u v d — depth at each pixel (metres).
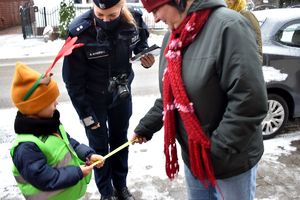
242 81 1.55
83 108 2.64
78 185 2.01
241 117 1.58
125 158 3.05
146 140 2.29
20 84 1.82
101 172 2.91
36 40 13.41
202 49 1.65
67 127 4.90
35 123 1.84
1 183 3.45
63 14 13.02
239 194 1.88
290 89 4.42
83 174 1.94
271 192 3.19
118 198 3.12
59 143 1.94
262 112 1.61
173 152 1.98
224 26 1.58
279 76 4.34
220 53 1.59
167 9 1.66
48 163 1.88
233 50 1.55
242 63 1.54
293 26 4.55
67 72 2.54
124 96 2.62
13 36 14.59
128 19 2.54
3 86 7.38
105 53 2.55
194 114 1.74
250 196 1.93
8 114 5.68
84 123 2.68
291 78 4.41
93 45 2.50
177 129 1.92
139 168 3.68
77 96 2.60
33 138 1.83
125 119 2.91
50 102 1.88
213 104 1.69
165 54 1.83
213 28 1.62
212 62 1.61
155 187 3.34
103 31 2.46
